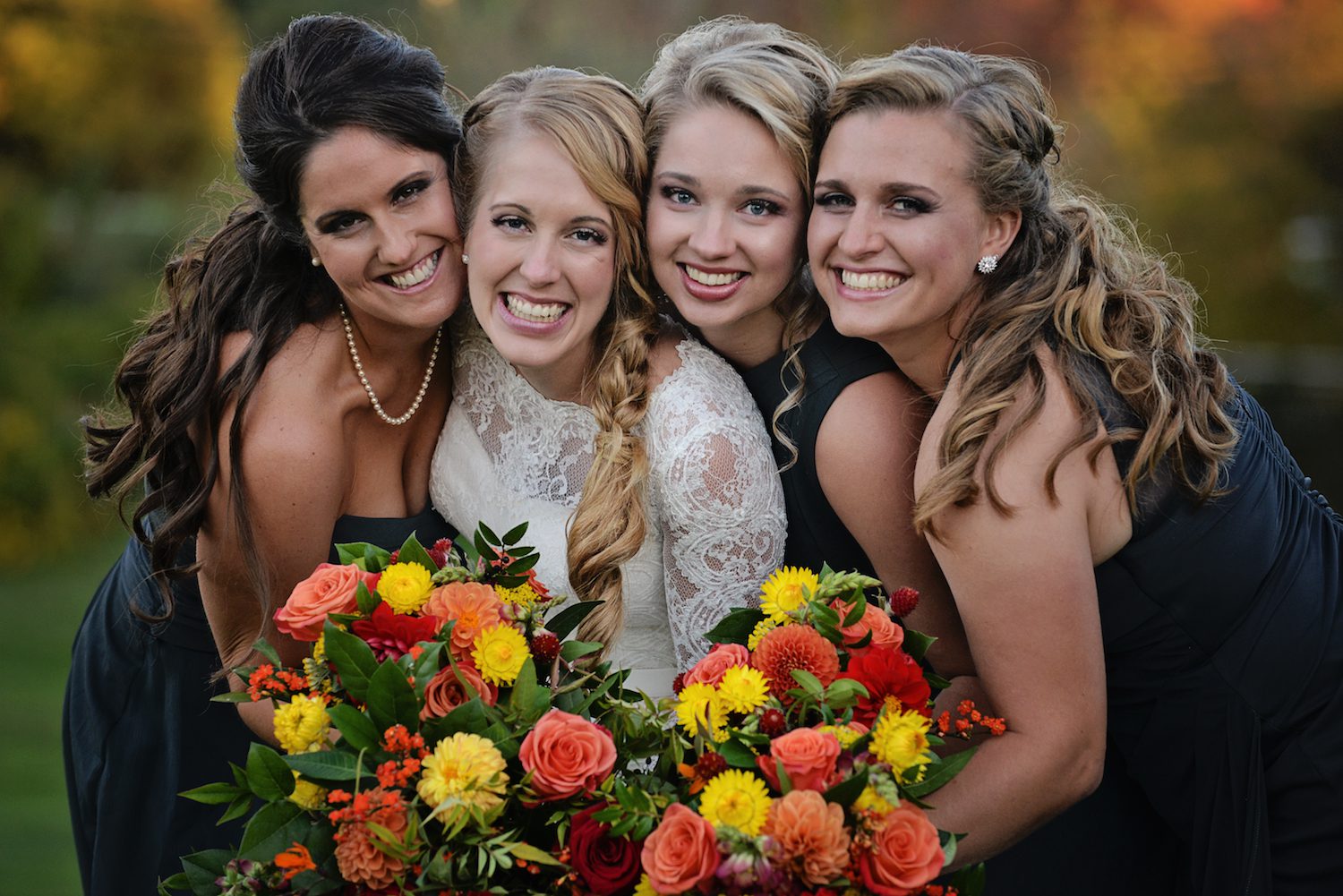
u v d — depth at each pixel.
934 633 3.32
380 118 3.10
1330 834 2.96
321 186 3.11
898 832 2.25
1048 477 2.78
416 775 2.36
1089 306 2.99
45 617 12.01
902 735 2.33
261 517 3.31
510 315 3.28
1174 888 3.38
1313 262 17.98
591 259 3.23
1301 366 16.30
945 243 2.94
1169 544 2.99
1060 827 3.34
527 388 3.55
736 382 3.43
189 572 3.40
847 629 2.55
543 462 3.55
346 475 3.52
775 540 3.33
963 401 2.87
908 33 18.48
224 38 18.00
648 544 3.46
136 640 3.92
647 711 2.75
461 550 2.87
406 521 3.68
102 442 3.74
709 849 2.18
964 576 2.86
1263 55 17.75
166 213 17.36
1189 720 3.07
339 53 3.11
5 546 14.07
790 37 3.36
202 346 3.34
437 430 3.75
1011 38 18.16
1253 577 3.03
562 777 2.33
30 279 16.02
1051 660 2.81
